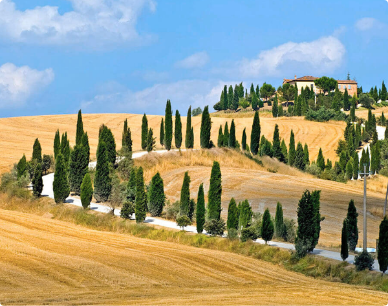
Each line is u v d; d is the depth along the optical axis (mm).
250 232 74562
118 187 103375
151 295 45094
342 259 64750
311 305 41250
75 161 107438
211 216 85312
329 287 51031
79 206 94438
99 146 102188
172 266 58094
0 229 74188
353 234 75062
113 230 82438
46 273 51562
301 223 67000
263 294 46125
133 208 88625
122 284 49312
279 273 59406
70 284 48219
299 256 65375
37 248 63406
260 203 110062
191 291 47406
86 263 56688
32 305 40125
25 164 117000
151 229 81250
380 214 108000
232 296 44969
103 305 40844
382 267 57781
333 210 107500
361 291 48719
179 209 94750
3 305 39906
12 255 58188
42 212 92312
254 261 64750
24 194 101188
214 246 73812
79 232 77312
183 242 75938
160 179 96312
